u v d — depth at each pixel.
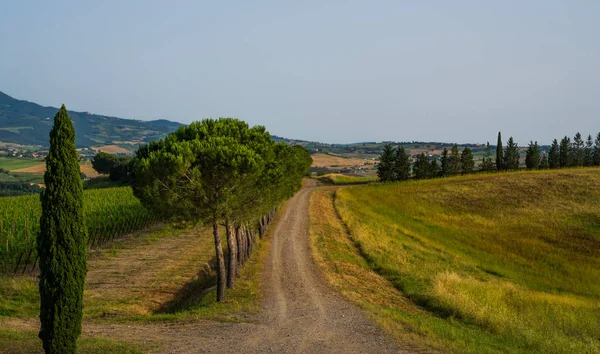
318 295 24.31
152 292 24.75
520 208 65.19
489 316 22.39
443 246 48.25
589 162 108.44
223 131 23.70
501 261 44.09
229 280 24.61
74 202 12.98
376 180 113.50
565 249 48.56
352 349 15.36
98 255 34.69
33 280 25.64
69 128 13.01
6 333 15.91
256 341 16.03
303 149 59.59
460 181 85.12
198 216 21.36
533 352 17.61
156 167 19.73
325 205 69.19
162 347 14.93
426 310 25.17
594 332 23.44
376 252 39.94
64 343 12.77
